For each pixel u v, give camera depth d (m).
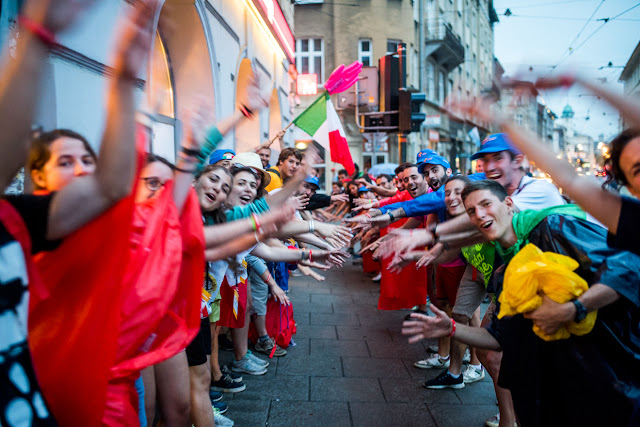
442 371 4.12
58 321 1.34
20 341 1.14
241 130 9.40
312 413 3.30
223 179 2.62
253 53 9.22
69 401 1.37
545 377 1.92
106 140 1.25
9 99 1.08
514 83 1.71
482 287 3.59
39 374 1.34
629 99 1.59
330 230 2.97
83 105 3.48
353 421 3.20
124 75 1.20
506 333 2.02
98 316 1.35
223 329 4.58
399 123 9.40
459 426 3.16
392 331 5.20
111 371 1.50
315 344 4.76
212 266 2.73
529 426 1.94
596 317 1.77
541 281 1.74
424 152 4.31
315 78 16.44
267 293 4.36
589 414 1.76
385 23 21.80
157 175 1.80
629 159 1.61
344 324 5.43
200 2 5.96
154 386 2.20
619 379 1.72
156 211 1.71
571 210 1.99
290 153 5.25
